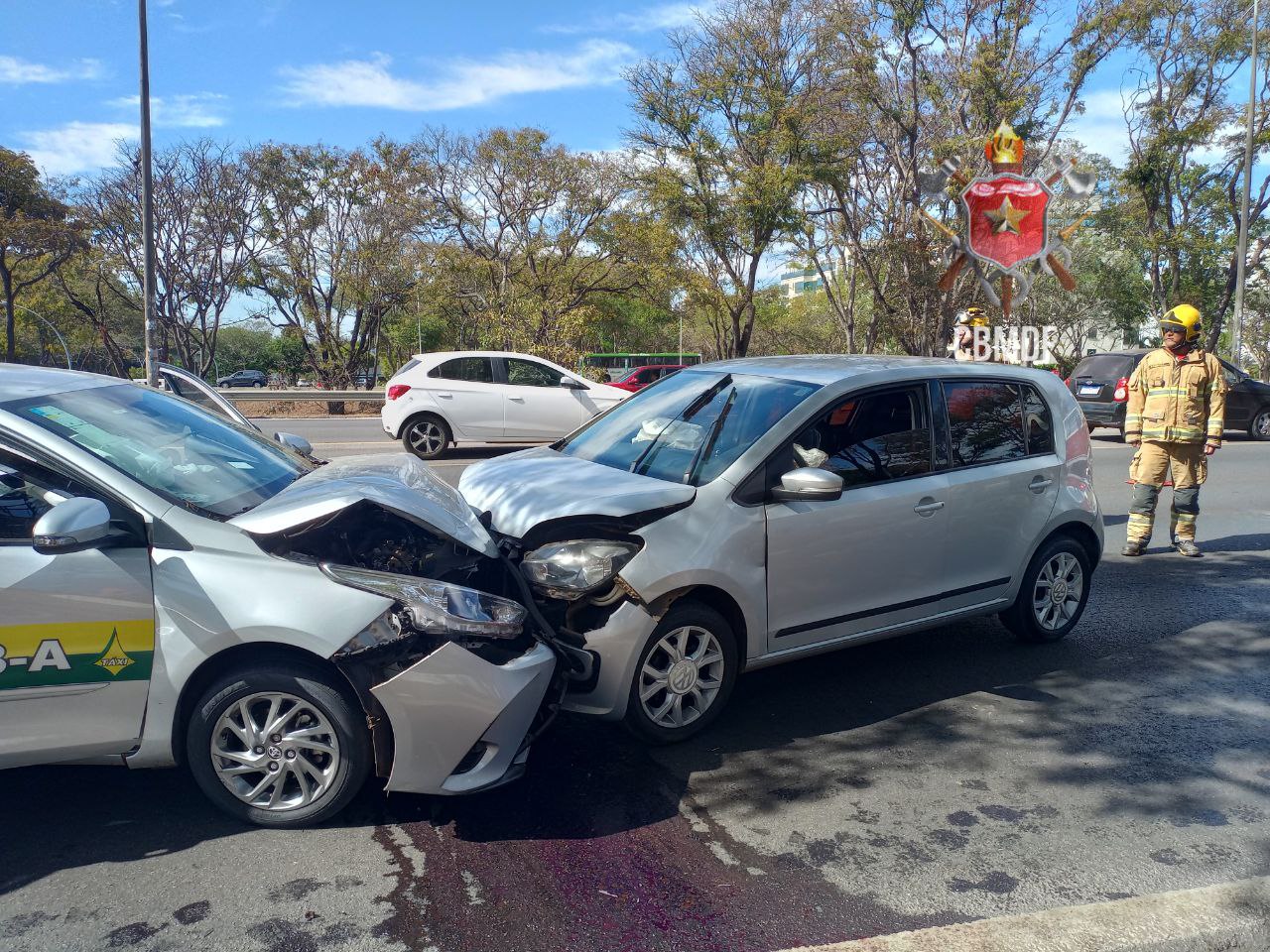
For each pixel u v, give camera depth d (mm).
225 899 2910
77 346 49312
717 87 25031
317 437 17438
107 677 3100
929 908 2959
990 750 4156
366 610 3162
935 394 4895
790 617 4297
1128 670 5180
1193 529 7855
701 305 29156
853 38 24844
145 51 19391
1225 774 3951
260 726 3301
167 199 30156
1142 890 3088
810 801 3654
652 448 4609
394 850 3223
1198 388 7504
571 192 32125
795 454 4297
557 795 3656
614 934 2783
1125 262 37625
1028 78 24734
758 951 2715
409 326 53562
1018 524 5156
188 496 3377
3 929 2740
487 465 4965
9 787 3598
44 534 2830
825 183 26141
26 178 29391
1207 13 27469
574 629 3865
